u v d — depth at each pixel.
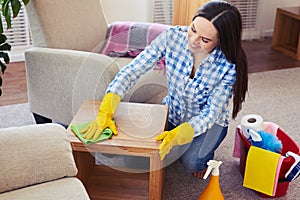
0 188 1.46
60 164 1.52
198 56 1.93
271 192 2.07
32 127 1.58
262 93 3.17
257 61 3.79
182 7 3.44
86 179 2.16
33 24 2.44
